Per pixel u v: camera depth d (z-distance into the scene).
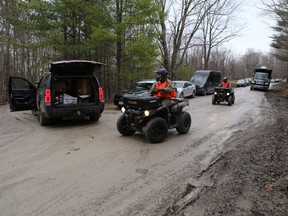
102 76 21.19
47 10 15.39
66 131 7.89
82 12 16.03
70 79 8.82
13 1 18.53
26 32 21.88
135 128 6.63
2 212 3.27
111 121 9.55
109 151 5.76
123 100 6.88
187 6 25.34
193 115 11.00
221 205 3.38
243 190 3.80
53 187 3.95
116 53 17.17
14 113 12.00
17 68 26.66
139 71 18.09
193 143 6.37
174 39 26.23
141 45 15.33
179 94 18.02
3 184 4.08
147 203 3.45
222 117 10.41
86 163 4.99
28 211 3.29
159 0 22.09
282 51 38.06
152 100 6.35
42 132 7.79
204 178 4.23
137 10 15.48
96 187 3.94
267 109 13.30
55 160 5.19
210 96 22.50
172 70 26.66
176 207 3.34
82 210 3.30
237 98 20.33
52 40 15.98
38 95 9.06
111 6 15.63
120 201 3.51
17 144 6.45
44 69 25.91
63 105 8.24
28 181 4.18
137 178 4.25
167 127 6.58
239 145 6.14
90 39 16.34
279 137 6.94
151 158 5.26
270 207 3.34
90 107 8.66
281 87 38.34
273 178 4.22
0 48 22.23
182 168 4.69
